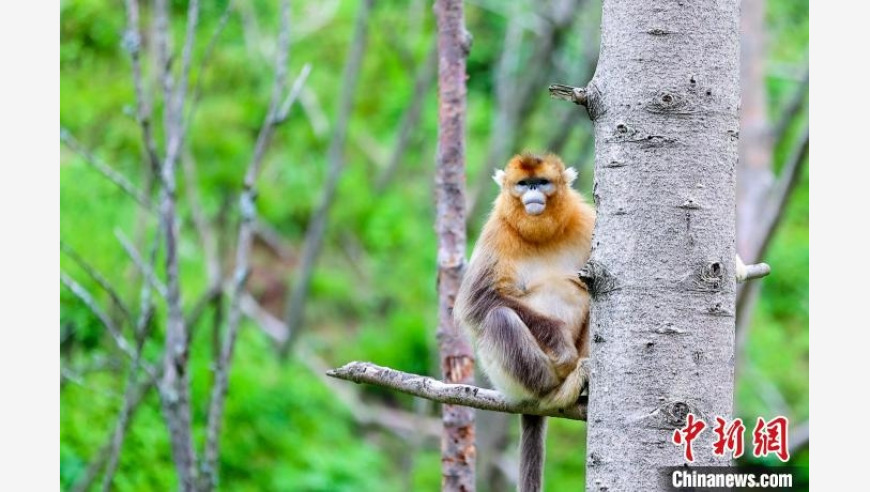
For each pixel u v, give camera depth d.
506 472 14.59
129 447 11.17
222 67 16.30
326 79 19.52
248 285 17.47
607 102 4.39
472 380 7.41
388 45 19.91
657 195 4.29
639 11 4.33
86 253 13.00
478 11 20.44
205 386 12.62
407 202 19.19
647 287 4.28
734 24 4.38
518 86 18.36
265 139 8.94
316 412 14.65
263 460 13.02
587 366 5.77
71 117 14.06
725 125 4.34
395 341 16.97
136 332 8.79
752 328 16.94
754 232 11.68
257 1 18.03
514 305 6.36
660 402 4.26
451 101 7.53
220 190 16.83
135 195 8.86
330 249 19.02
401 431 16.08
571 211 6.67
